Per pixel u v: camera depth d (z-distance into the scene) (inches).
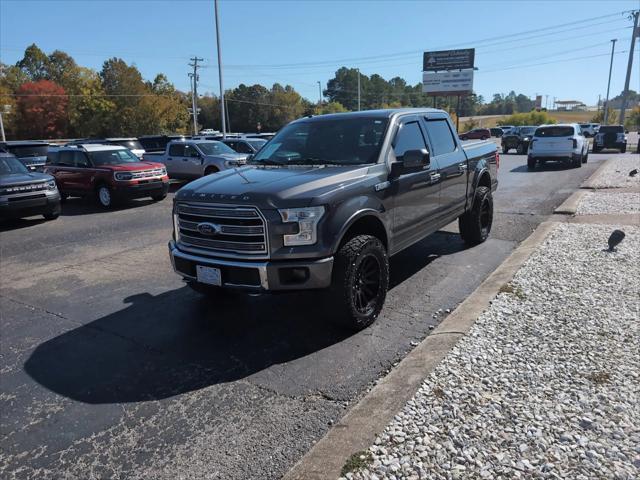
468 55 2481.5
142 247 336.5
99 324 197.8
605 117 2342.5
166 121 3164.4
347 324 172.4
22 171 470.0
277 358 161.5
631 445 102.8
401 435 109.3
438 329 168.6
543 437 106.6
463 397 123.2
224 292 221.1
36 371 159.8
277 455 112.9
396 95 5374.0
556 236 290.8
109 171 530.3
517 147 1242.0
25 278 269.7
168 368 158.4
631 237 277.4
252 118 4190.5
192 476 107.2
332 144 205.2
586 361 139.3
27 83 3243.1
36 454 117.8
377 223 186.9
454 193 251.9
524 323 167.2
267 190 159.6
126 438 122.5
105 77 3393.2
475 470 97.6
